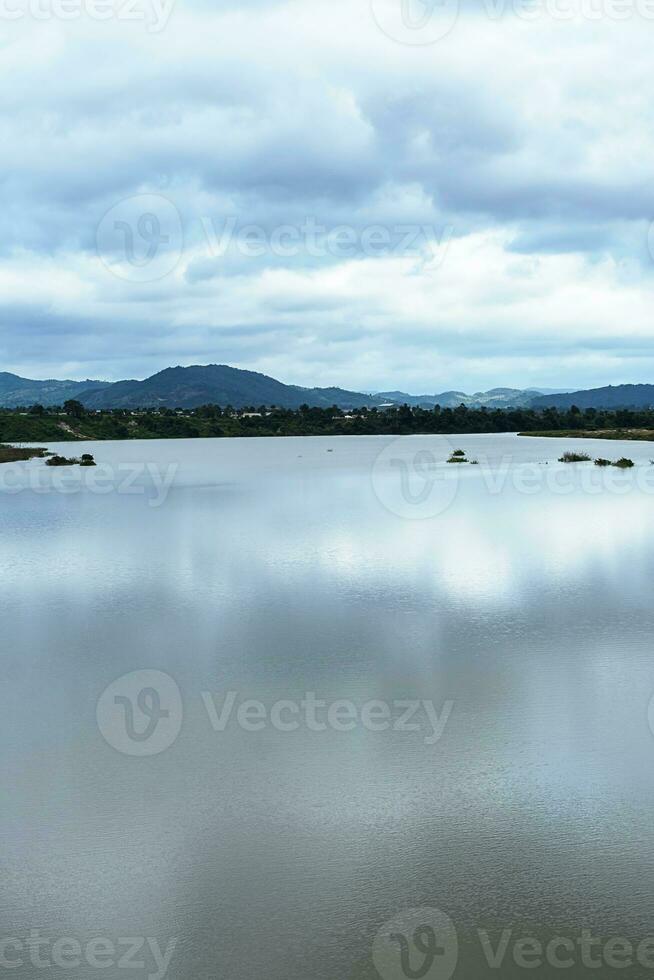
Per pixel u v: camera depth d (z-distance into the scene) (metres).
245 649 15.16
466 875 8.12
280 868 8.28
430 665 14.06
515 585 20.19
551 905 7.67
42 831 8.97
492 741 10.98
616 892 7.84
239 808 9.39
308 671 13.86
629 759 10.41
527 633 15.91
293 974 6.86
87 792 9.78
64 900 7.86
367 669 13.91
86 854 8.55
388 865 8.29
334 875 8.15
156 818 9.20
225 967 6.96
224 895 7.90
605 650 14.74
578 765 10.27
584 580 20.67
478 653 14.70
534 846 8.58
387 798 9.54
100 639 15.99
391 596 19.20
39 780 10.11
